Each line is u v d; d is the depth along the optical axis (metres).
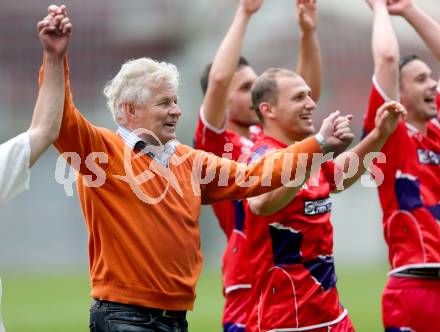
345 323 23.95
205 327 49.59
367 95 122.19
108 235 19.80
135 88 20.25
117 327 19.53
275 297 23.45
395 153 26.45
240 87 28.59
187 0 127.25
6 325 51.50
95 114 120.50
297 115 23.59
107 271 19.73
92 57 126.69
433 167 26.98
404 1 26.80
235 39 26.47
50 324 51.81
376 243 97.00
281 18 122.50
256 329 23.80
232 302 27.52
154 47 126.94
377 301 60.16
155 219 19.86
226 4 123.06
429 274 26.38
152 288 19.69
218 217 28.98
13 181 17.92
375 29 26.19
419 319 26.42
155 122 20.27
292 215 23.23
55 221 98.75
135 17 128.12
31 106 122.50
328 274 23.70
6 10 128.50
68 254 98.88
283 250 23.39
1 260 98.31
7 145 17.94
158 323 19.83
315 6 28.36
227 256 27.73
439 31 26.67
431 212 26.48
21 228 98.44
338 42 124.50
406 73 27.11
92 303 20.22
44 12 128.62
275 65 121.38
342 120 19.39
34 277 83.69
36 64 126.12
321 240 23.56
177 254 20.05
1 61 125.94
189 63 118.69
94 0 129.38
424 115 27.06
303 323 23.28
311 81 28.66
